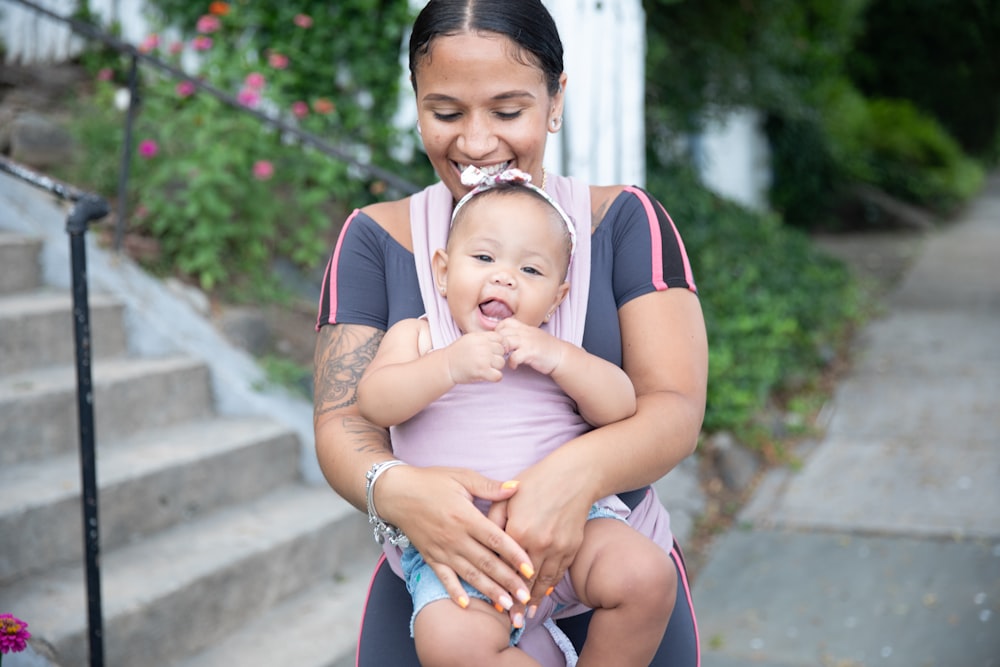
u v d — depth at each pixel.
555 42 1.74
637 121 6.05
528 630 1.72
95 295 4.55
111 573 3.46
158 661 3.30
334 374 1.83
